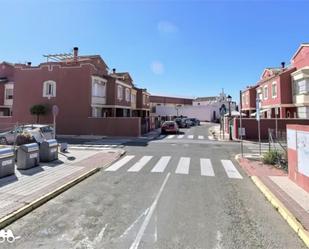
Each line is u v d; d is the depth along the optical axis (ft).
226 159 51.60
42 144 45.16
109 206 24.70
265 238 18.37
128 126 102.17
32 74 112.88
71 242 17.67
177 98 305.94
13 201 24.88
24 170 38.27
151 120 137.69
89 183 33.35
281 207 23.40
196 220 21.39
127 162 47.85
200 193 28.91
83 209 23.93
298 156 30.99
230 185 32.53
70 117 108.68
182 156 54.65
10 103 137.39
